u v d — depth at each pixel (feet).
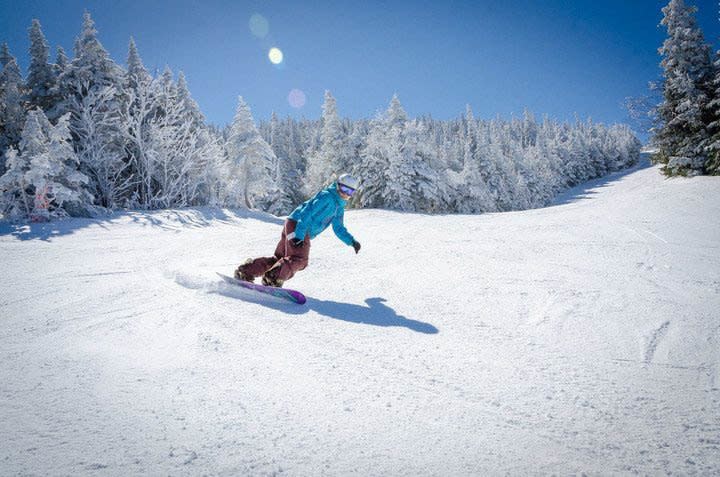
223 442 5.51
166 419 6.03
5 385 6.99
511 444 5.64
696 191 41.78
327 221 14.49
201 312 11.46
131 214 51.08
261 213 69.10
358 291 14.32
